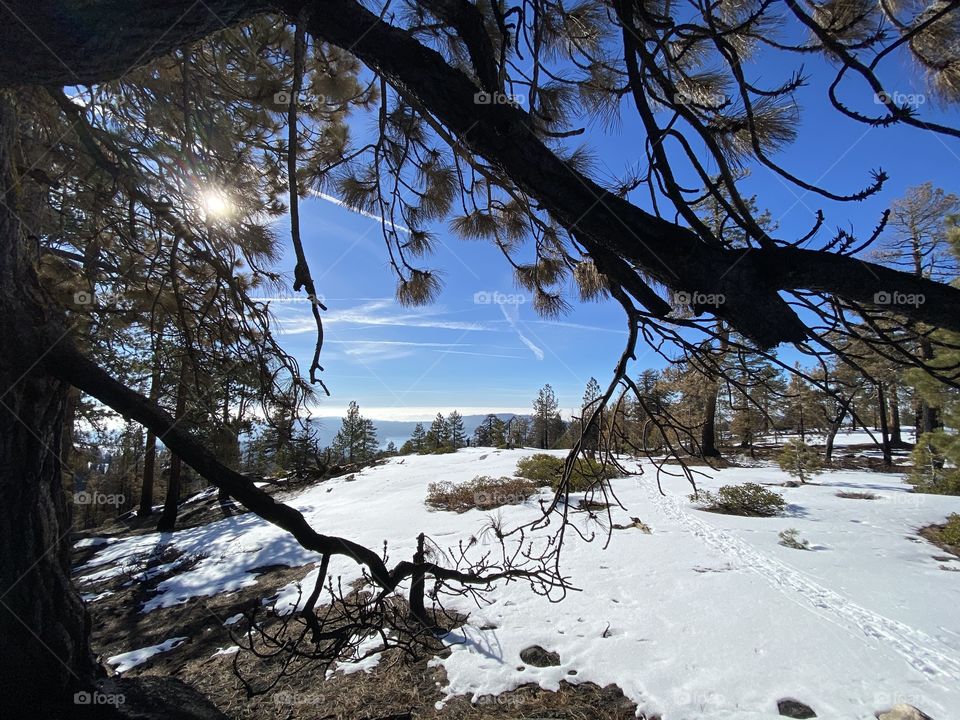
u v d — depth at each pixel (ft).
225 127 12.27
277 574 26.04
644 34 6.38
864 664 13.51
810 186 3.94
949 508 33.45
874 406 69.62
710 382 6.46
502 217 10.44
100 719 6.57
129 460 33.65
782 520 30.83
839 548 24.50
